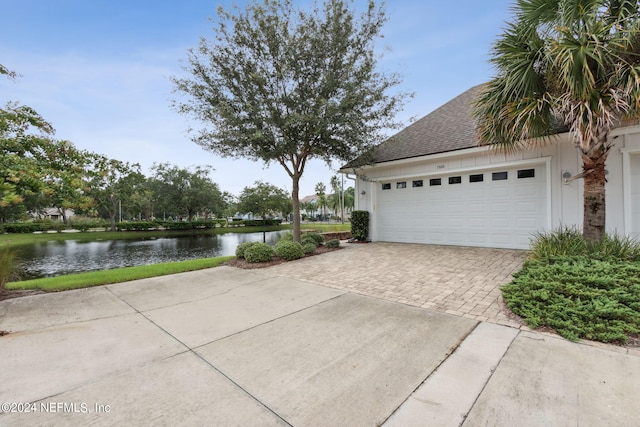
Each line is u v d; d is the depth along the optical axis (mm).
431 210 9891
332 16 8273
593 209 4969
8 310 4301
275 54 8320
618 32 4227
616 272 3760
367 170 11289
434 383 2348
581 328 3053
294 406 2113
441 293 4684
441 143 9539
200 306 4445
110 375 2557
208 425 1931
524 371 2471
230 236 29938
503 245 8422
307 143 8914
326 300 4574
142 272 6781
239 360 2799
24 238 26031
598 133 4703
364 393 2246
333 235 12703
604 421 1875
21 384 2416
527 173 7969
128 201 34062
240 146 8555
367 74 8500
